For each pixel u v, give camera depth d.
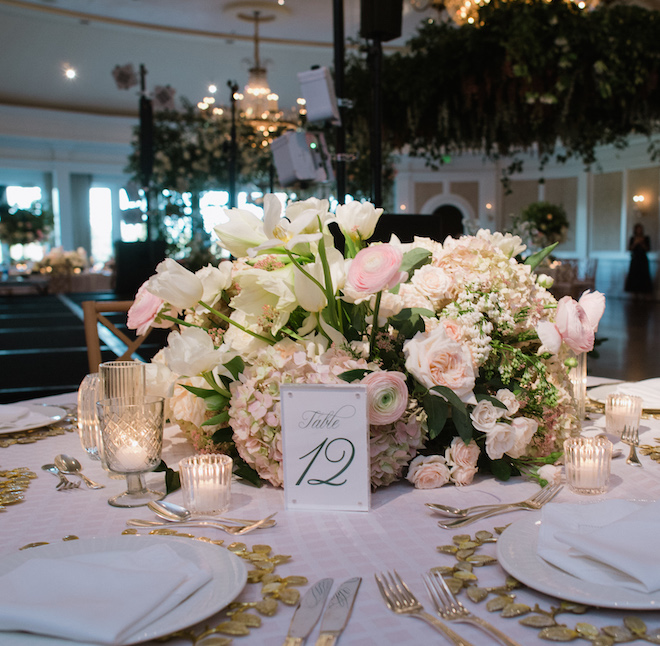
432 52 4.13
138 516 1.00
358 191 8.10
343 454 1.00
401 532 0.91
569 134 4.79
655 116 4.43
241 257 1.19
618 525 0.76
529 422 1.07
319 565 0.82
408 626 0.67
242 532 0.91
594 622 0.67
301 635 0.64
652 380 1.73
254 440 1.06
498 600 0.70
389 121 4.62
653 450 1.25
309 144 3.57
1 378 5.34
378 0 3.13
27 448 1.40
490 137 4.80
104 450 1.06
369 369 1.05
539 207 11.08
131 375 1.18
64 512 1.01
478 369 1.14
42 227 16.12
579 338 1.05
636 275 13.55
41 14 12.31
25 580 0.67
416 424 1.07
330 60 14.38
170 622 0.63
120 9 12.07
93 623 0.60
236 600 0.73
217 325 1.31
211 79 14.61
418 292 1.19
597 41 3.77
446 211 17.02
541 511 0.86
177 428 1.55
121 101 15.66
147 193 7.66
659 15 3.87
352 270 1.00
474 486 1.09
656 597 0.66
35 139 15.61
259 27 12.71
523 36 3.70
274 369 1.07
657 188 13.87
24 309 11.43
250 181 9.09
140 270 9.80
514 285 1.22
